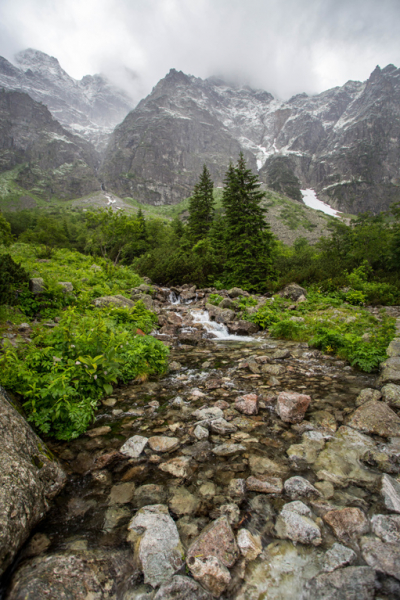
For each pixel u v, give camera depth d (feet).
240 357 27.68
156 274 81.15
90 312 32.71
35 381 14.02
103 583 7.04
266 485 10.39
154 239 159.43
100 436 13.69
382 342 26.32
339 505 9.52
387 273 81.71
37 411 13.66
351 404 17.25
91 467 11.47
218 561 7.51
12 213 376.07
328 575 7.28
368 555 7.77
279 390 19.56
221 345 32.89
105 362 17.62
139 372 21.29
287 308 50.62
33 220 359.05
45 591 6.56
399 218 112.27
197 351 30.07
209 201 131.23
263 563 7.61
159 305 54.24
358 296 56.03
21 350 18.80
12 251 78.59
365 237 110.22
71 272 57.11
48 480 9.99
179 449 12.75
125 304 40.04
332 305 52.80
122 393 18.75
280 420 15.38
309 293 62.39
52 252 84.79
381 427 14.03
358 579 7.15
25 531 7.98
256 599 6.77
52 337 19.40
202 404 17.29
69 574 7.08
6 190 647.15
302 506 9.37
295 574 7.34
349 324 34.53
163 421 15.20
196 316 46.37
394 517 8.79
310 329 36.17
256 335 38.73
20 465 9.05
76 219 466.29
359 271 75.31
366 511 9.23
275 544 8.14
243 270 75.66
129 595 6.81
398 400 16.62
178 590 6.84
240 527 8.67
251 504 9.60
